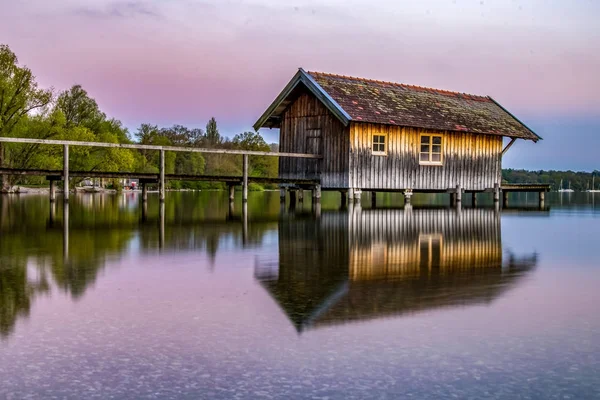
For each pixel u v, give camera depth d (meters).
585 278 7.27
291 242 10.85
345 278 7.12
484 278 7.22
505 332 4.83
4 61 36.00
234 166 67.12
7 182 38.06
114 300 5.86
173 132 81.94
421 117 24.89
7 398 3.58
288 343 4.52
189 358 4.21
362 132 23.31
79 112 47.34
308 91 24.56
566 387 3.76
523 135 28.11
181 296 6.05
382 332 4.80
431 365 4.10
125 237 11.51
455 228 14.15
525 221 17.09
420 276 7.31
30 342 4.53
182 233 12.37
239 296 6.07
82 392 3.66
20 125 37.34
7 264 8.03
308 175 24.64
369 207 23.73
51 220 15.83
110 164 44.25
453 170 26.09
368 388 3.73
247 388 3.72
